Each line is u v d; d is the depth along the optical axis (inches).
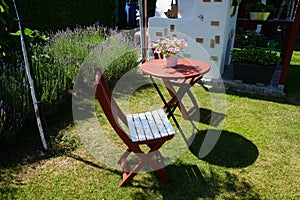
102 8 252.5
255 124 111.0
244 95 140.6
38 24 175.9
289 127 108.7
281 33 293.4
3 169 82.0
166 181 78.7
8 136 91.4
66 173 81.7
